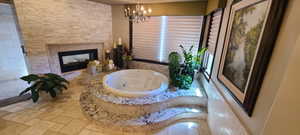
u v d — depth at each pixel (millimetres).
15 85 3422
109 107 2229
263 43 956
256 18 1094
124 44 4176
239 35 1386
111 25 4023
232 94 1407
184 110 2371
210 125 2076
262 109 941
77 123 2076
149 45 3910
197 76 3354
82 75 3465
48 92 2568
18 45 3785
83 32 3367
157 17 3576
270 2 918
